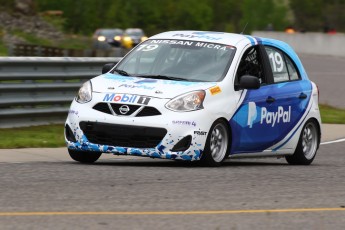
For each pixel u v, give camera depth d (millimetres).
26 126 48688
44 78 49469
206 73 35750
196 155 33812
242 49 37188
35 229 20641
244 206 25062
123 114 33656
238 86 35938
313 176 33312
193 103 33781
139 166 34312
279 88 38438
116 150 33719
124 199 25391
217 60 36344
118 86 34594
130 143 33656
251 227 21984
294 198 27031
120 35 190000
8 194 25625
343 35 182500
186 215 23203
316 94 41094
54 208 23531
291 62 40094
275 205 25484
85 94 34781
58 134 46906
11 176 29484
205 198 26203
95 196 25734
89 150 34250
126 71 36625
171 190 27500
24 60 47719
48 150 40562
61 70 51031
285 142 38875
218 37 37812
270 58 38594
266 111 37344
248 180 30906
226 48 36938
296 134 39469
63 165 33625
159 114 33406
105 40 184875
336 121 64812
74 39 199625
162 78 35688
